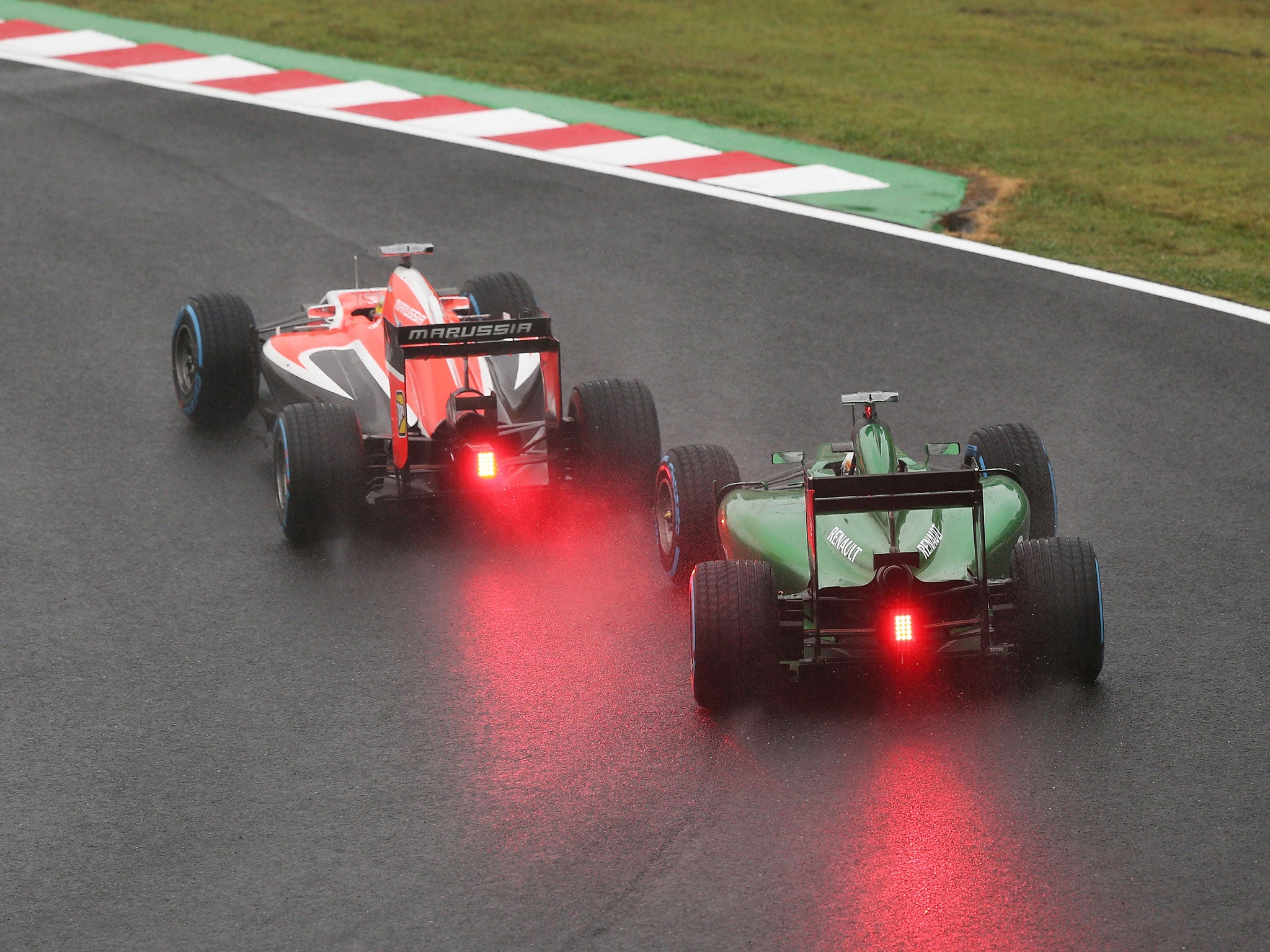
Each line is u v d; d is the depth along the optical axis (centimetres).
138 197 6328
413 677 3136
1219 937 2353
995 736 2855
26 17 9594
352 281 5456
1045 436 4234
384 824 2678
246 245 5800
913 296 5266
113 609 3412
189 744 2923
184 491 3975
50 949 2403
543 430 3744
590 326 5050
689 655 3195
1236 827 2597
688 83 8131
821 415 4378
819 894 2469
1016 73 8656
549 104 7706
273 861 2591
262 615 3381
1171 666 3091
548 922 2425
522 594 3459
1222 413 4359
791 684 3027
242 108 7619
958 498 2842
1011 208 6241
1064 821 2622
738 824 2642
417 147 6994
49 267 5584
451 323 3559
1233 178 6700
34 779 2822
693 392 4547
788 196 6325
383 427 3775
